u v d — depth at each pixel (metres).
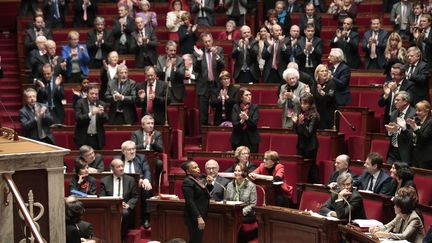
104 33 47.22
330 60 39.56
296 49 42.91
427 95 37.22
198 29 49.94
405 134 32.00
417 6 46.53
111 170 33.81
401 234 24.83
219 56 41.81
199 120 42.22
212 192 32.41
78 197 31.12
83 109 38.03
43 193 17.89
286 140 37.03
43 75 41.34
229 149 38.09
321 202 30.50
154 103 39.59
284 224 28.72
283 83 41.56
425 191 29.84
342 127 38.97
